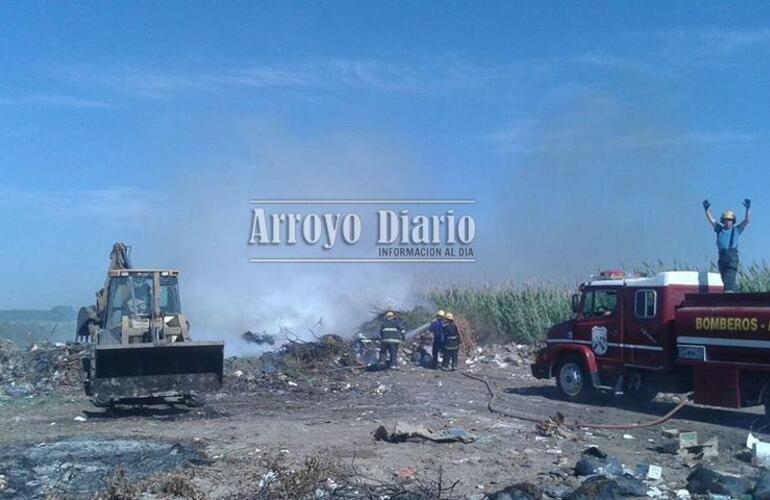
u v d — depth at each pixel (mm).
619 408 18797
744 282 25938
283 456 12789
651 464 12648
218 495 10742
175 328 19109
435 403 19359
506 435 15000
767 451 12742
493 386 22625
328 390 21859
